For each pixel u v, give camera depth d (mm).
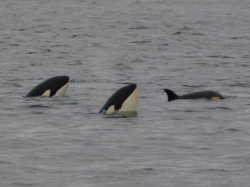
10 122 72438
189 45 186250
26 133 66750
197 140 64312
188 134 67125
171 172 52594
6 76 117438
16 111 79125
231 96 93625
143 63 142250
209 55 160000
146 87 104875
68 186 48531
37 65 136500
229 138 65375
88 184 49094
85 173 51938
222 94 96438
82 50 170500
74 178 50562
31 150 59344
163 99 90500
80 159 56438
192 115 78062
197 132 68062
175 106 84125
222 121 74500
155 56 157250
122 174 51812
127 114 77812
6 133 66562
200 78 118062
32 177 50656
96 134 66438
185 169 53500
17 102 85375
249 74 124312
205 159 56812
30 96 89375
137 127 70312
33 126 70250
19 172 52000
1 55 154750
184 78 117875
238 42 196000
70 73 123312
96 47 179000
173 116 77188
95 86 104562
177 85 108500
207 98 89562
